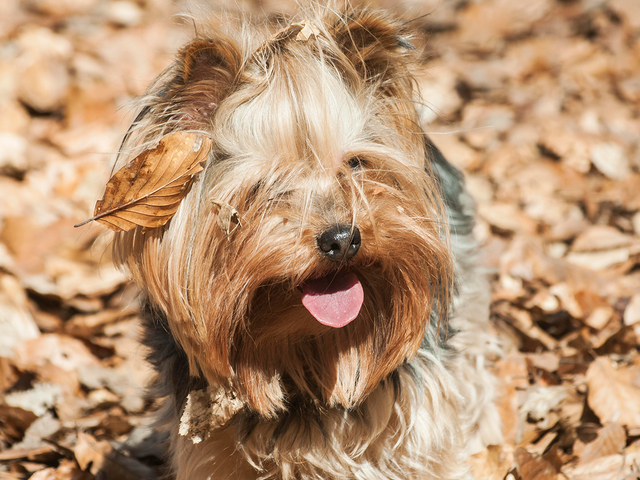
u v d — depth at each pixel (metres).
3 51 7.85
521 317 4.18
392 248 2.70
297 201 2.65
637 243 4.69
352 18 2.82
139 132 2.70
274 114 2.70
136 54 7.74
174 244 2.68
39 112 6.98
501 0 8.51
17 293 4.66
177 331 2.85
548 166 5.59
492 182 5.61
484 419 3.55
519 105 6.57
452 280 3.00
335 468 3.06
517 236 4.71
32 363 4.11
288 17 3.05
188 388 3.11
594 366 3.45
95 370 4.11
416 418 3.13
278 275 2.62
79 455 3.29
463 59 7.54
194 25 2.90
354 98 2.86
